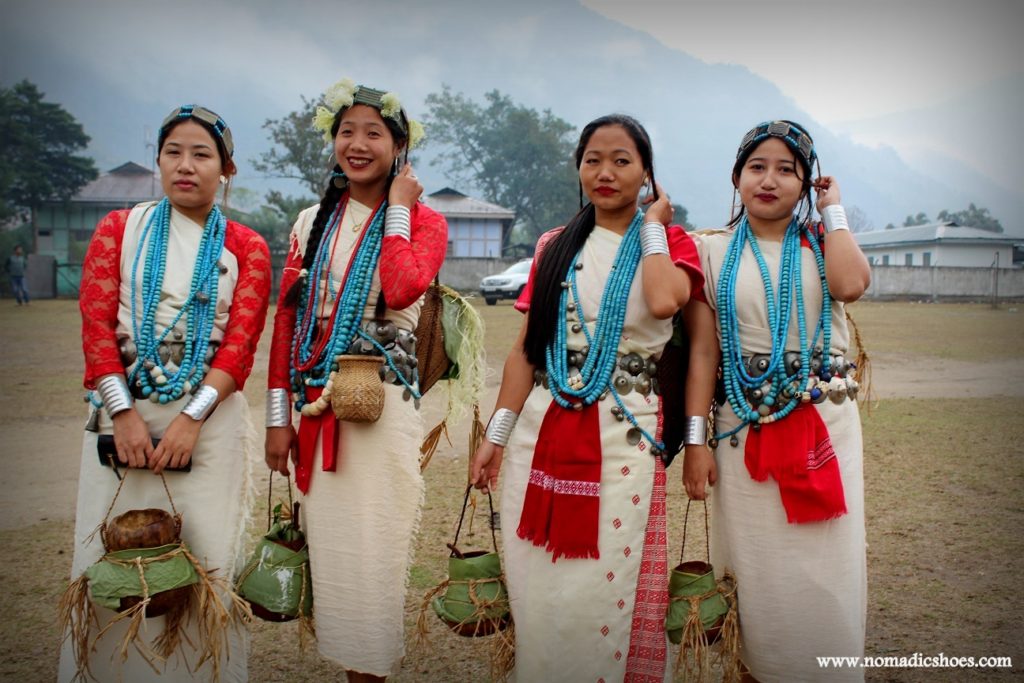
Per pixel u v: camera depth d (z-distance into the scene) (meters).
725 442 2.84
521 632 2.75
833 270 2.70
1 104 32.03
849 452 2.73
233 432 2.83
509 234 42.16
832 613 2.67
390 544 2.87
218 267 2.80
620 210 2.86
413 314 3.04
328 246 2.94
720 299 2.81
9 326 17.03
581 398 2.73
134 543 2.54
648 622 2.76
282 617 2.87
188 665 2.74
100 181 36.47
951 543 4.54
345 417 2.74
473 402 3.36
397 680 3.26
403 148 3.02
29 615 3.71
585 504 2.68
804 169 2.79
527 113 47.28
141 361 2.70
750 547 2.75
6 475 6.07
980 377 10.88
